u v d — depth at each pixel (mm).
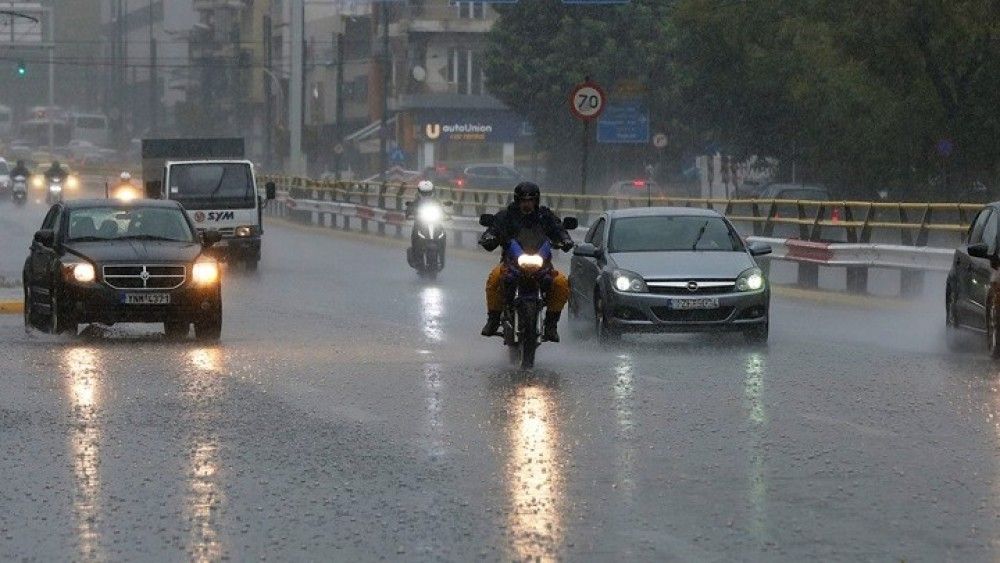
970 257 25109
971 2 62656
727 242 27906
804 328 30000
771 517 12555
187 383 21578
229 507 13086
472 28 135125
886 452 15695
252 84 171375
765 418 18062
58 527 12312
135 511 12922
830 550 11367
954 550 11352
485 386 21172
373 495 13562
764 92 77812
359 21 148375
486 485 14000
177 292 27266
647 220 28219
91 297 27141
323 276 45781
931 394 20125
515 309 23438
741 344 26797
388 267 50000
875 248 37562
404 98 135000
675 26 80625
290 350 25984
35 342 27359
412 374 22594
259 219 48688
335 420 18062
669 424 17656
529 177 118938
